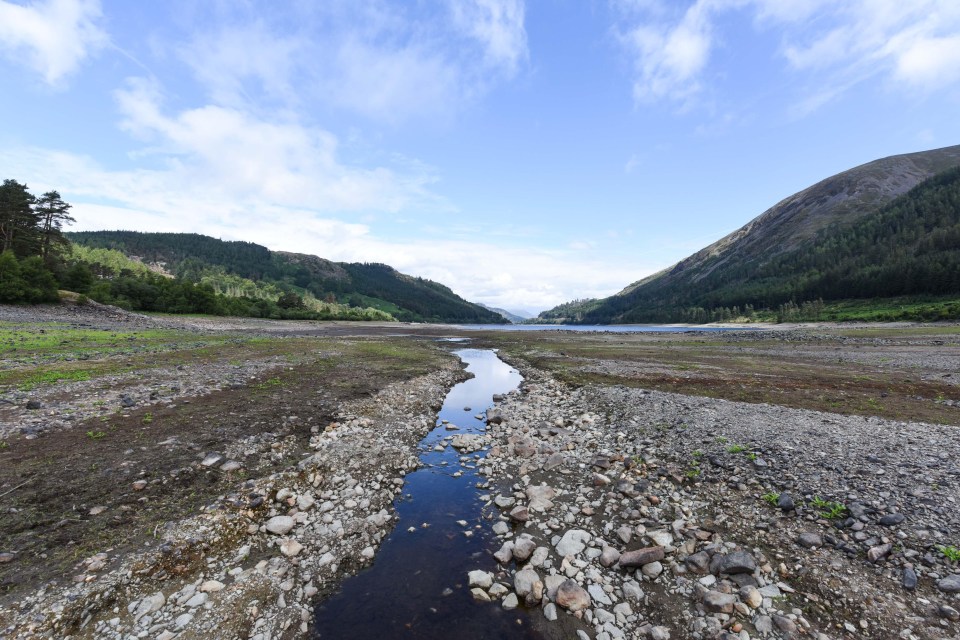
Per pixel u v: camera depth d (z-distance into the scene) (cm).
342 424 1633
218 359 2905
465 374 3359
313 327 9875
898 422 1463
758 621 646
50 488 943
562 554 860
